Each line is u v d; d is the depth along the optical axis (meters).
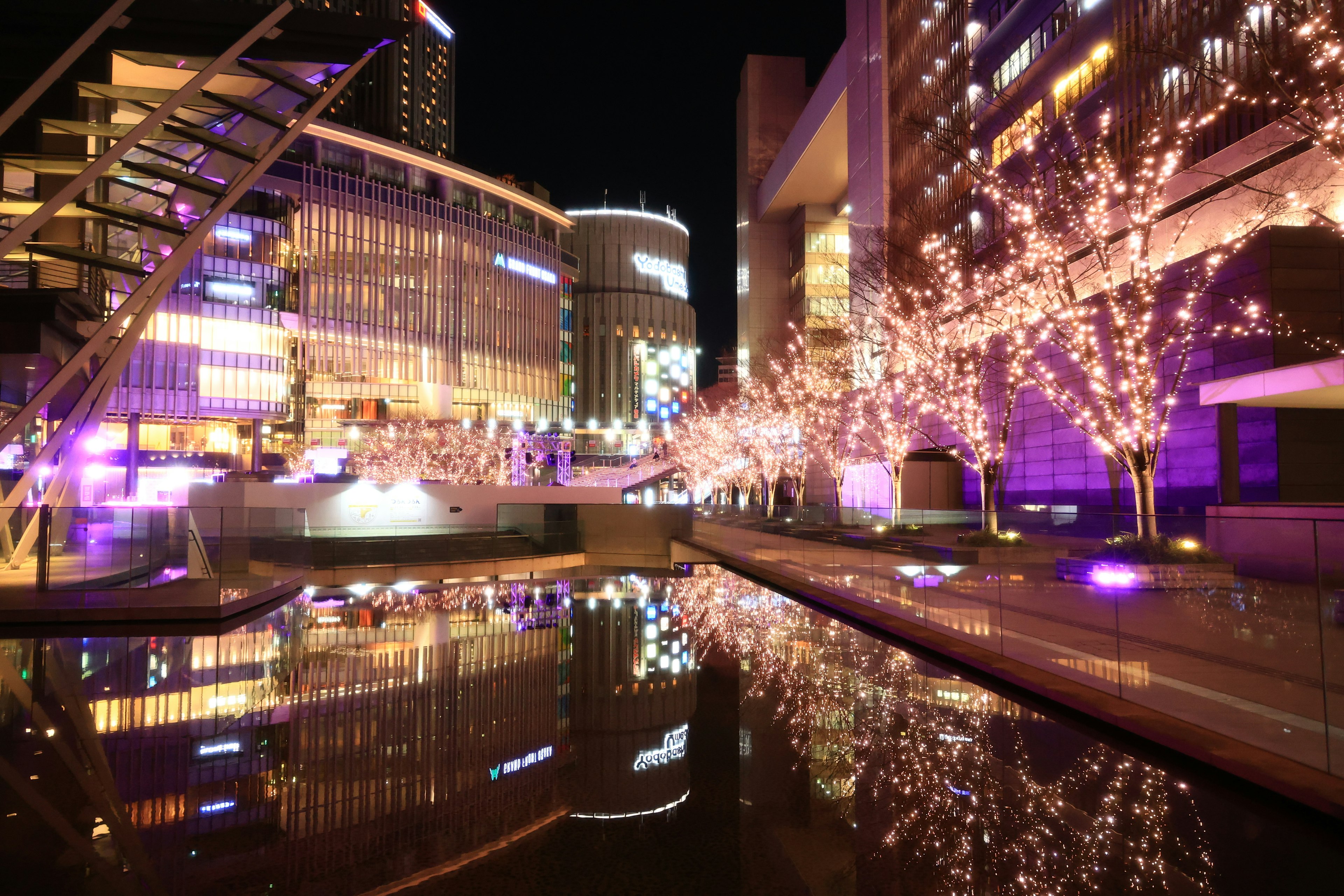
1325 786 4.98
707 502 90.12
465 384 111.12
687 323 187.62
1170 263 25.89
